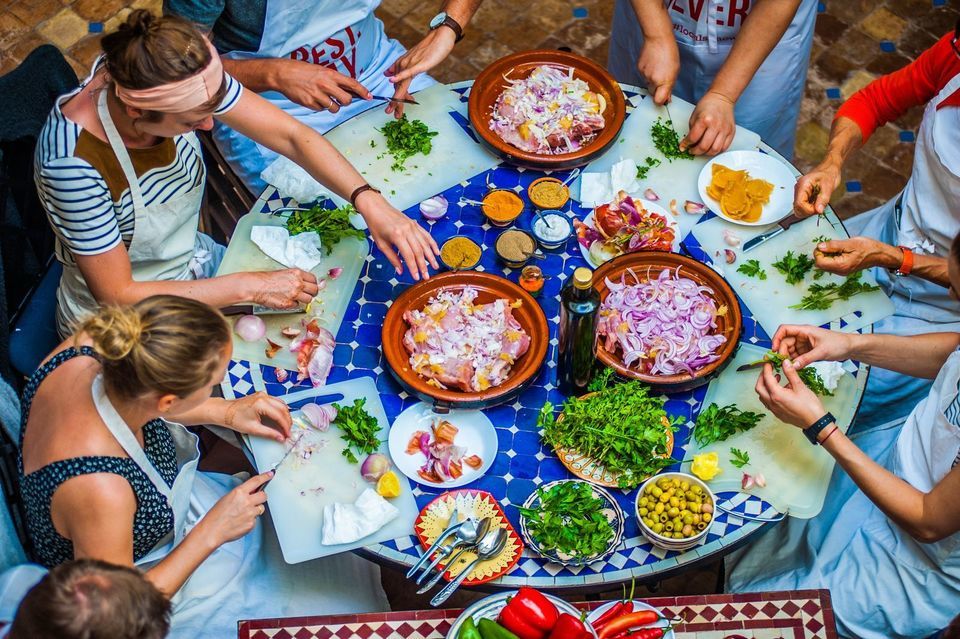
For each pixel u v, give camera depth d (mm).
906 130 4031
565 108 2652
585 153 2570
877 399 2639
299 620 1949
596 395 2131
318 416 2164
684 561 1957
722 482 2074
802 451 2121
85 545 1808
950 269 2076
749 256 2465
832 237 2482
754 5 2725
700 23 3027
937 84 2607
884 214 2924
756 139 2695
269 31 2910
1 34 4254
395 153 2656
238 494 2008
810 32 3133
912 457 2260
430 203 2518
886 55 4297
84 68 4152
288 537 2031
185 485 2135
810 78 4215
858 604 2209
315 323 2318
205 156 3117
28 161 2453
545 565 1962
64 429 1790
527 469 2102
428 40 2834
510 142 2637
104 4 4340
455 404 2137
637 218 2443
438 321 2227
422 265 2322
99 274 2248
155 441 2004
